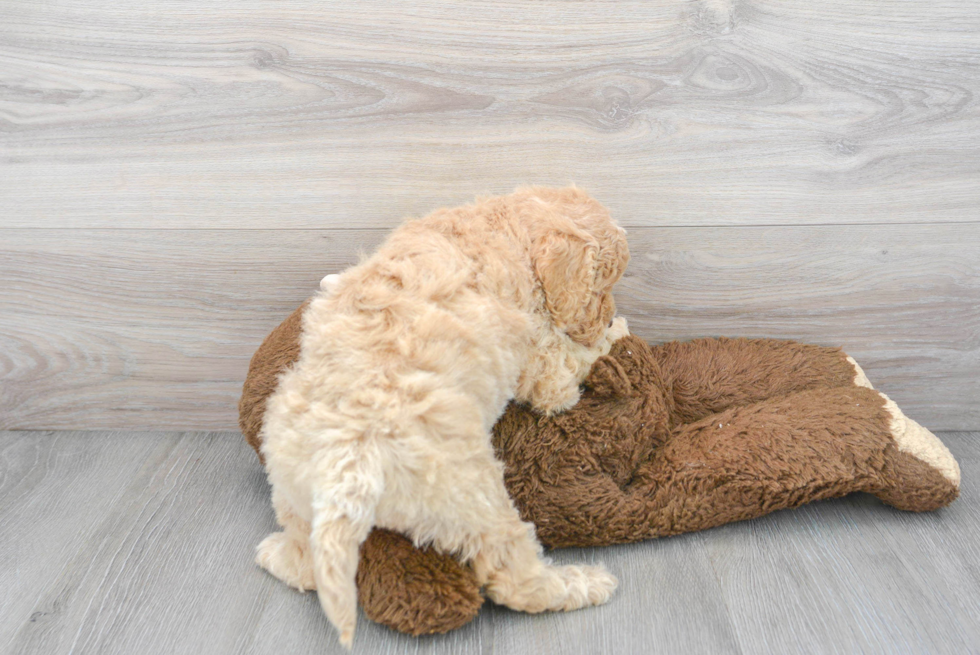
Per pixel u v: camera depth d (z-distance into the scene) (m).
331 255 1.40
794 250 1.38
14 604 1.05
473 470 0.91
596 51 1.27
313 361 0.95
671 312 1.43
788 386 1.34
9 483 1.35
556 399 1.10
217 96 1.30
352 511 0.82
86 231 1.38
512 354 1.01
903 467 1.16
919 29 1.25
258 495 1.32
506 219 1.07
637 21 1.25
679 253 1.38
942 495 1.17
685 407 1.34
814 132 1.30
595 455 1.13
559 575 1.02
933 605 1.01
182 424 1.52
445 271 0.98
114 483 1.35
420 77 1.28
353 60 1.28
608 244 1.08
